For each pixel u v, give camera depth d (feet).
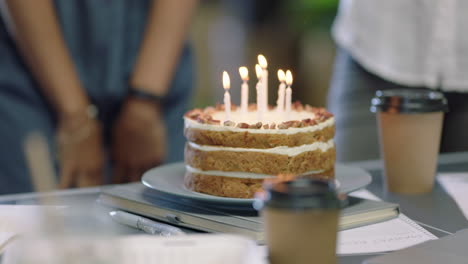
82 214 2.73
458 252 3.06
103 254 2.58
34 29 5.69
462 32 5.55
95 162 6.00
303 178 2.95
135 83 6.01
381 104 3.99
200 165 3.61
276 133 3.51
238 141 3.53
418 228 3.43
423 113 3.88
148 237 2.92
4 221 3.36
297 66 12.28
